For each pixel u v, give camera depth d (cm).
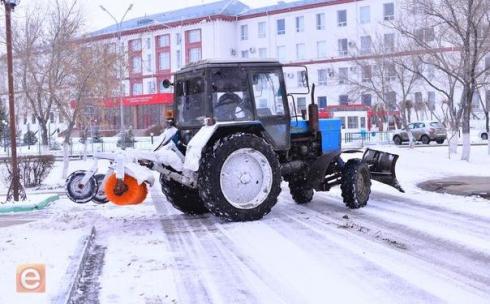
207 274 576
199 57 6322
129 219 940
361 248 673
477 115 4331
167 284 544
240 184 858
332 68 4956
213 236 766
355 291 509
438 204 1019
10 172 1645
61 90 2077
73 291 513
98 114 2397
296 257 637
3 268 600
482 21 1883
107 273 587
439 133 3559
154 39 6588
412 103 3953
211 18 6166
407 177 1497
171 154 870
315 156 1014
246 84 905
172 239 754
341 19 5622
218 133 874
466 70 1906
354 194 974
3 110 2873
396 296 493
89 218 909
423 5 1989
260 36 6166
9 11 1259
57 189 1595
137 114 5491
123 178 798
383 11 5328
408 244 691
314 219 879
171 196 973
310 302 484
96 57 2106
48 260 630
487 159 2022
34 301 482
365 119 4559
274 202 875
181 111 971
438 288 513
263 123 918
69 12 2167
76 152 3419
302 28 5894
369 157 1070
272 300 491
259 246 696
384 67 3167
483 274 557
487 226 799
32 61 2116
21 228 857
